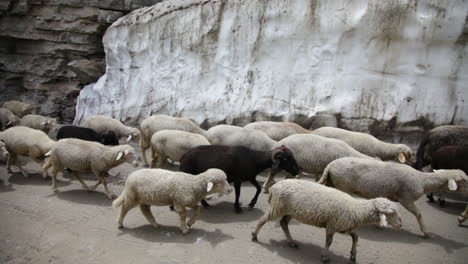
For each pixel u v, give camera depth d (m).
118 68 14.73
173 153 8.99
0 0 15.66
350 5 10.09
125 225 7.12
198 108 12.56
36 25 16.12
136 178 6.58
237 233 6.79
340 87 10.55
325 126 10.79
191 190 6.41
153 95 13.58
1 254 6.23
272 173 8.51
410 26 9.71
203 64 12.57
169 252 6.12
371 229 7.14
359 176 6.84
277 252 6.16
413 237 6.85
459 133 8.95
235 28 11.79
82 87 16.98
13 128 9.78
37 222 7.28
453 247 6.50
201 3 12.26
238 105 11.86
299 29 10.83
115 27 14.38
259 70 11.62
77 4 15.77
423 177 6.90
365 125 10.37
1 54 16.89
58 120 16.77
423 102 9.95
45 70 16.75
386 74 10.16
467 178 6.86
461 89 9.69
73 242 6.54
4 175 9.93
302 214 5.79
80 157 8.27
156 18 13.29
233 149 7.66
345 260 5.99
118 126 12.07
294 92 11.15
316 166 8.16
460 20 9.31
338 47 10.42
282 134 10.15
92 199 8.41
